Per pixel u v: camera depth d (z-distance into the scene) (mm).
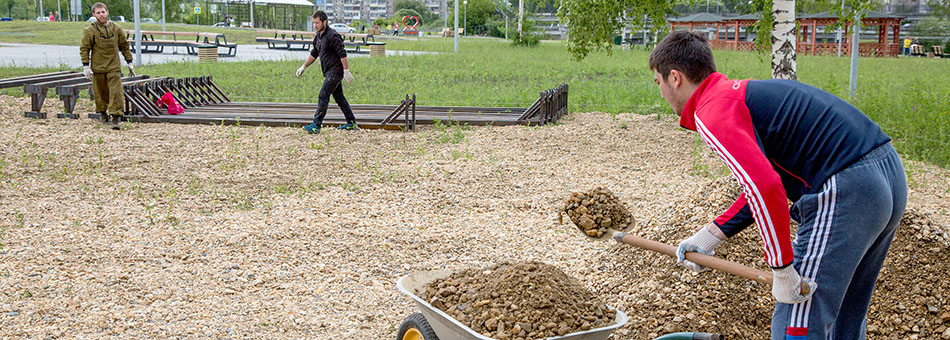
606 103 15141
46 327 4359
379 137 10906
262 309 4770
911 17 56031
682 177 8781
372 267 5602
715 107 2910
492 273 3725
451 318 3328
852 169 2812
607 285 5027
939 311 4332
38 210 6844
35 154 9148
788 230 2754
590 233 3654
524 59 31266
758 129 2943
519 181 8414
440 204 7426
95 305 4711
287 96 16484
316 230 6410
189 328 4422
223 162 9109
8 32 47969
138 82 12430
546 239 6344
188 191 7711
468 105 15219
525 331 3266
